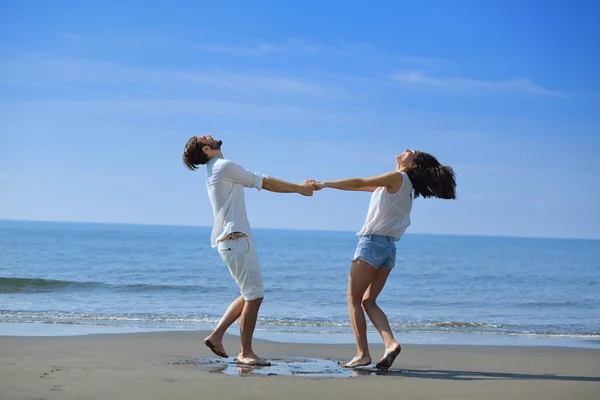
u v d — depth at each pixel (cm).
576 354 670
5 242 4784
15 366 483
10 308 1053
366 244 527
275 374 486
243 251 527
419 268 3106
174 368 502
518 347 721
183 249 4162
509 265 3572
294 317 1057
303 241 8469
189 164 557
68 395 387
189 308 1141
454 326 979
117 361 534
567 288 2014
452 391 430
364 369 525
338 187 533
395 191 525
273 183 536
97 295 1354
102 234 8794
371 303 543
